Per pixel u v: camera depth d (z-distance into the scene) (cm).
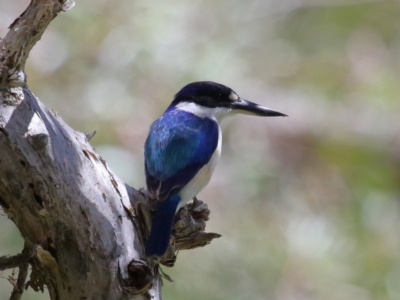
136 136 1157
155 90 1223
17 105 546
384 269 1167
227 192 1229
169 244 625
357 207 1234
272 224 1214
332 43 1484
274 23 1474
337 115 1322
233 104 798
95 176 582
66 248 559
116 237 574
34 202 546
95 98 1192
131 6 1264
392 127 1312
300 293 1147
